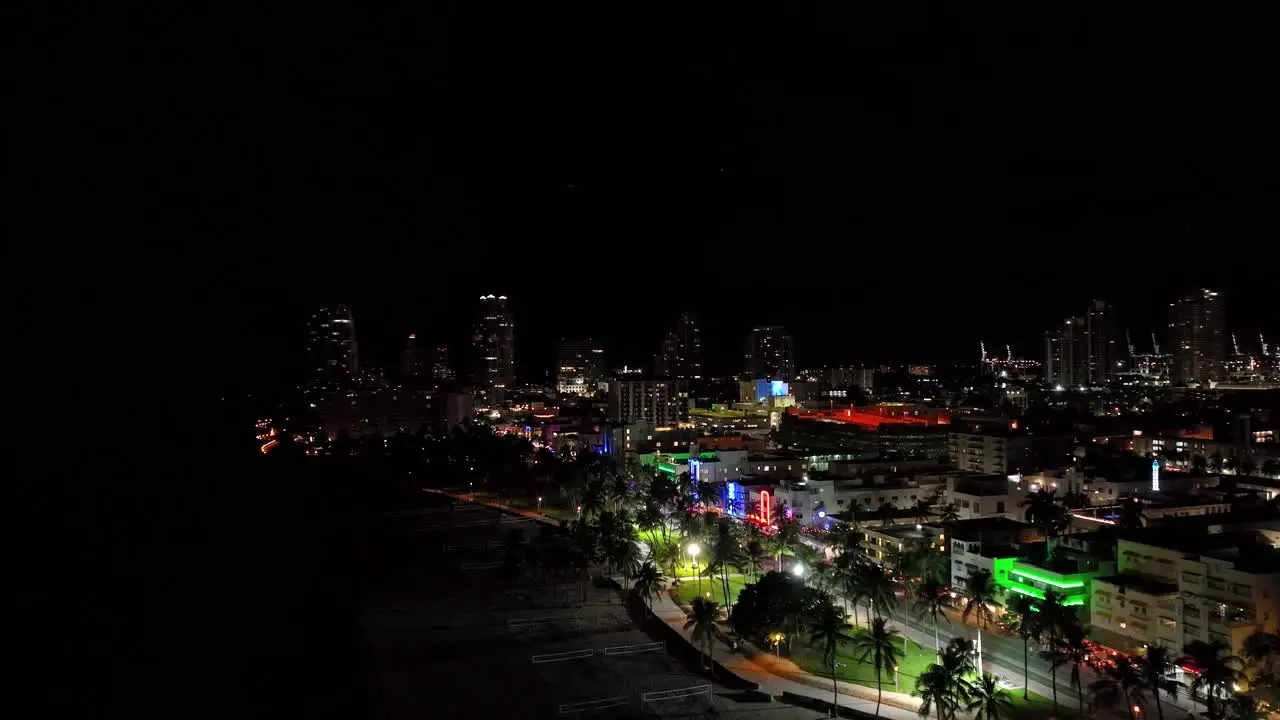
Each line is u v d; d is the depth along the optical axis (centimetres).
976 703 10494
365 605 16138
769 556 17650
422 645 14200
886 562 15800
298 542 19638
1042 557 14700
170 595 11819
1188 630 11869
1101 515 18450
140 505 10612
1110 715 10856
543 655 13788
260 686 11375
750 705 11700
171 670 10938
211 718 10256
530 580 18388
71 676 9525
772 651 13750
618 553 16988
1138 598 12631
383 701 11638
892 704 11581
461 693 12125
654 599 16550
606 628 15250
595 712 11481
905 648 13475
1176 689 11119
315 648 13038
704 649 13775
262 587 15525
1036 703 11325
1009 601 13788
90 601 9869
